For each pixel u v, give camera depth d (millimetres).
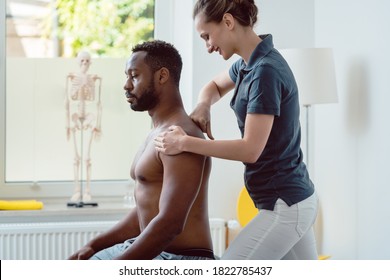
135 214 2291
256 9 2189
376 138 2971
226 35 2141
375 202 2986
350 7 3186
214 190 3504
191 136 2047
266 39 2158
